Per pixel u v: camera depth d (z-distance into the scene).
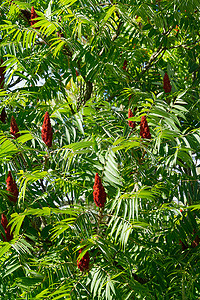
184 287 3.66
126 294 3.14
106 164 3.23
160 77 5.27
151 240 4.44
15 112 4.37
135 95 4.42
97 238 3.05
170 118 3.48
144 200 3.85
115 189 3.47
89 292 3.18
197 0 4.42
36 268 3.48
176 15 4.66
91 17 4.59
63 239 3.66
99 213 3.12
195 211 4.00
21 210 3.63
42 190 4.23
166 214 3.93
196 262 3.89
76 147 3.27
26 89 4.23
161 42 5.00
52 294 2.88
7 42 4.22
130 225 2.92
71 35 4.24
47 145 3.43
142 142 3.29
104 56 4.57
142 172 3.70
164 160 3.77
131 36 4.85
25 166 4.01
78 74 5.35
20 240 3.13
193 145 3.45
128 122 4.23
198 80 5.12
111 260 3.26
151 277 3.98
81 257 2.90
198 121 4.74
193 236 3.95
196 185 3.96
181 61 6.10
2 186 3.95
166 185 3.93
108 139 3.75
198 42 5.50
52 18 4.59
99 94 5.19
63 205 4.34
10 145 3.37
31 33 4.04
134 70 5.54
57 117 3.79
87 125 4.32
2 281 3.38
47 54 4.36
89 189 3.53
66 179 3.51
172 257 3.93
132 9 4.68
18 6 4.56
